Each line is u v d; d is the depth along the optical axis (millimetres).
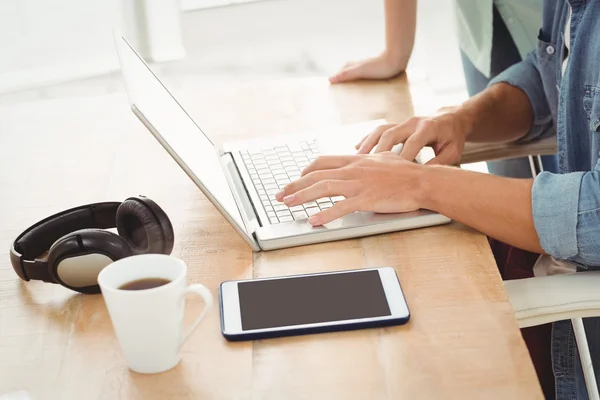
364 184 1094
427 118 1335
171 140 954
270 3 3176
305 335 857
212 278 976
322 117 1433
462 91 3053
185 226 1104
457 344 832
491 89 1524
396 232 1068
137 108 902
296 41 3234
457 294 918
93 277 938
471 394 761
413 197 1080
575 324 1055
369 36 3264
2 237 1096
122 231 1025
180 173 1250
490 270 963
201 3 3145
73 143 1363
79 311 927
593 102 1210
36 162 1300
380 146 1263
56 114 1483
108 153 1323
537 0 1754
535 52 1567
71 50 2994
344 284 931
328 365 810
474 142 1476
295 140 1341
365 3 3219
